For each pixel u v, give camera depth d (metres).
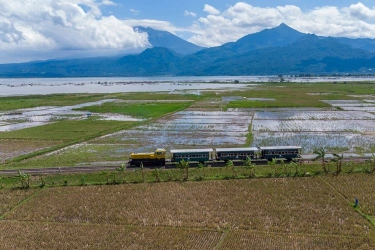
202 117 106.12
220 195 41.97
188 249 30.47
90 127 89.56
